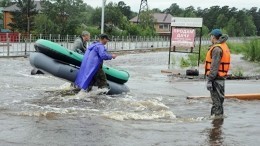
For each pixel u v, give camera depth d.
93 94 9.90
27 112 7.44
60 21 61.47
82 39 11.24
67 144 5.47
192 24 20.06
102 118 7.18
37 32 56.94
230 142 5.82
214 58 7.53
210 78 7.59
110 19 65.81
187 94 10.74
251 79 15.62
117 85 10.45
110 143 5.59
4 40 40.16
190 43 20.31
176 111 8.27
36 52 10.38
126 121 7.05
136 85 12.54
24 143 5.45
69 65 10.39
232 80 15.01
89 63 9.85
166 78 15.45
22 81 12.37
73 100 9.07
